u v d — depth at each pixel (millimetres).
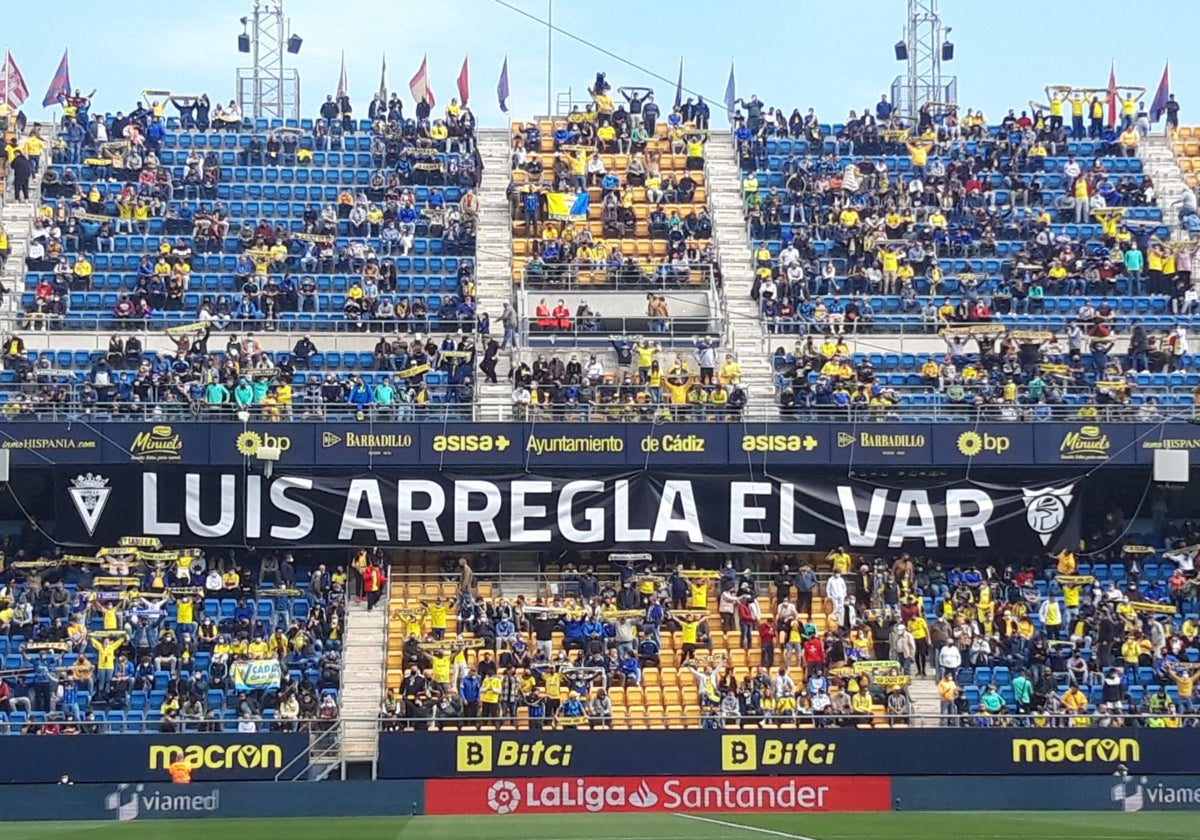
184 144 61188
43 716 44531
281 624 47750
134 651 46375
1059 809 43281
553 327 54062
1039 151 62094
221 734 42656
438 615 46969
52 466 47875
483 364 51406
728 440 48969
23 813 41594
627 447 48938
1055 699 45812
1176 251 56812
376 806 42344
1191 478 52094
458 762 42812
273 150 60281
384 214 58094
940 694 46125
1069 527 49656
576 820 40625
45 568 48656
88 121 61625
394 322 54094
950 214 59250
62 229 56688
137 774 42406
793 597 48969
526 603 48281
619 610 47656
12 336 51938
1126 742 44094
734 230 58969
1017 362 52688
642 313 55375
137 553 48188
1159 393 52344
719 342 53969
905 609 47875
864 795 43344
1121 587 49875
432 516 48781
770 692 45469
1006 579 49719
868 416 50219
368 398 49938
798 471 49531
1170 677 46938
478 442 48719
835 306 55594
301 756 42750
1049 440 49125
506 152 63250
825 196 59688
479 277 56781
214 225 56750
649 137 63438
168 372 50406
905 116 70188
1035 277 56188
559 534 49000
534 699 44969
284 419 49000
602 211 58938
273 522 48469
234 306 54281
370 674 46312
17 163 57562
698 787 43188
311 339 53594
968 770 43812
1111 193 60438
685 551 49094
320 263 56094
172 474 48188
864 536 49344
